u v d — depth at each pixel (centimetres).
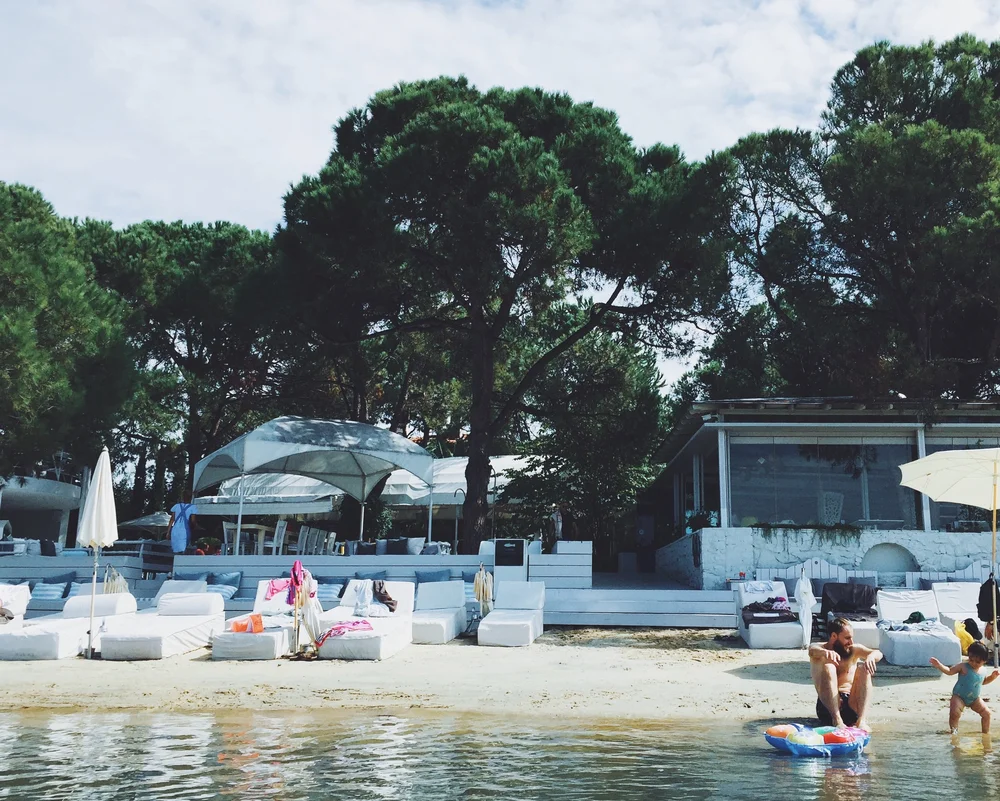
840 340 2388
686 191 2323
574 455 2780
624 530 3095
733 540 1969
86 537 1417
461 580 1794
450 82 2627
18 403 2117
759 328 2617
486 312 2480
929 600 1488
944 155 2170
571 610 1738
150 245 3023
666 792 659
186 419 3362
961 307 2369
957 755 802
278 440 2003
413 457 2139
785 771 732
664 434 2744
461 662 1355
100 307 2539
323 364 3011
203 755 783
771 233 2489
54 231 2772
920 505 2034
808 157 2402
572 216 2109
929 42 2517
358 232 2203
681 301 2372
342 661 1364
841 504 2042
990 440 2058
